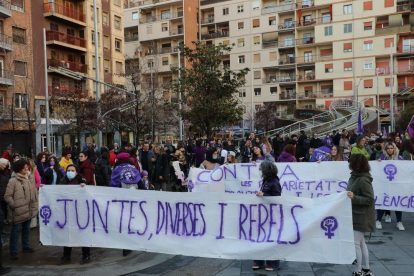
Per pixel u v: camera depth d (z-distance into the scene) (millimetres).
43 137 33156
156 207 5984
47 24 38094
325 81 62156
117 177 7043
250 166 8766
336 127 35344
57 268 6051
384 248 6297
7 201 6512
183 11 65562
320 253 5078
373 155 8828
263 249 5336
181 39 66000
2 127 26875
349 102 54219
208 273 5605
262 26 65250
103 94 31906
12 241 6574
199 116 17172
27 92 27797
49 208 6449
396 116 52594
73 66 39719
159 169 10742
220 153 11141
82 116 29000
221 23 68500
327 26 61031
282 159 8969
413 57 57062
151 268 5941
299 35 63969
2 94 30688
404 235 7105
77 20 40938
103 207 6246
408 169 7711
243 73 17172
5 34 31875
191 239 5750
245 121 58062
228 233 5559
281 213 5316
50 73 37125
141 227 6043
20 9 34156
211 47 17094
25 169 6715
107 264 6184
